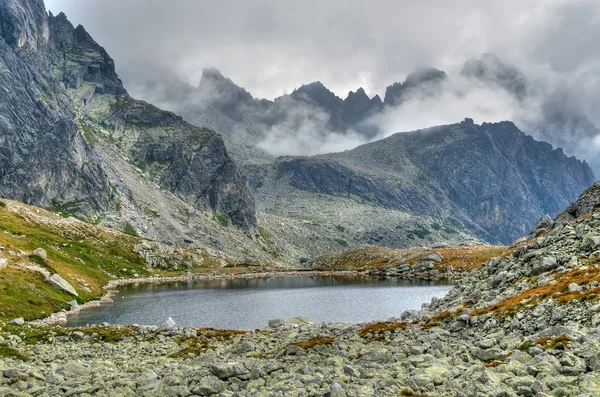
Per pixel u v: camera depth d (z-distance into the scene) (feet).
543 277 184.14
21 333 201.05
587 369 85.92
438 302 243.81
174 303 403.54
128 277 626.64
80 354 159.94
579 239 212.02
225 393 92.63
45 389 96.43
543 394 74.02
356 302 404.77
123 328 221.87
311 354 142.10
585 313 123.65
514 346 115.55
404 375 98.02
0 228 545.03
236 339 197.26
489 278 235.40
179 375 109.50
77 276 449.89
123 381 103.91
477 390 81.05
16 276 324.19
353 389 88.89
